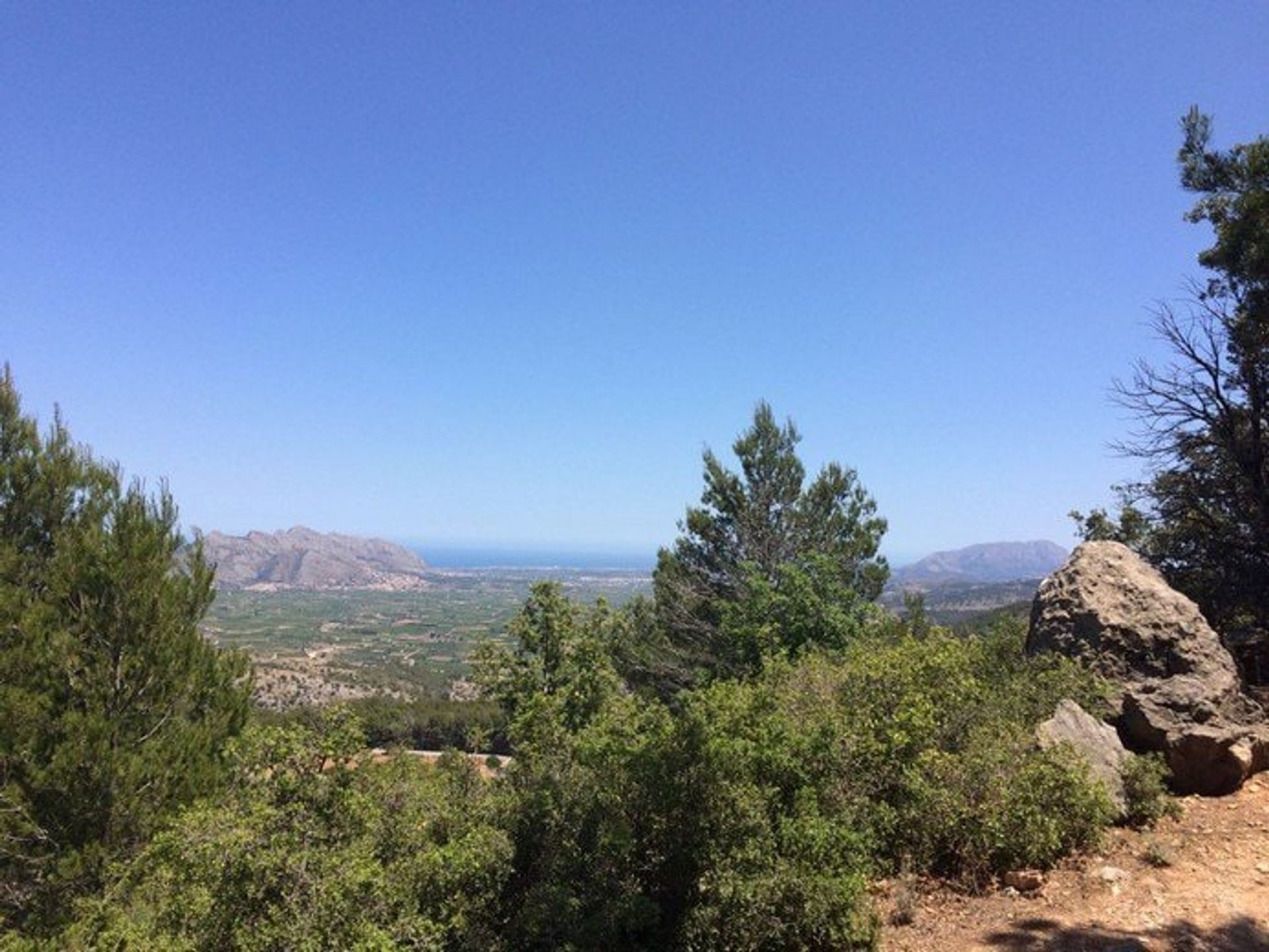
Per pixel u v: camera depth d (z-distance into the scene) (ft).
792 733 20.77
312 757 19.47
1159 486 51.42
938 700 25.32
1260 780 24.72
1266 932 16.16
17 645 38.09
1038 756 21.81
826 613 44.06
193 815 17.46
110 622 39.24
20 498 43.68
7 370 44.80
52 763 35.27
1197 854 20.07
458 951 17.35
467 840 18.85
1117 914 17.31
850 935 16.51
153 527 43.09
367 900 16.58
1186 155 47.19
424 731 94.68
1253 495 46.11
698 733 18.85
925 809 20.44
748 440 61.26
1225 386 47.37
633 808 19.34
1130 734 26.25
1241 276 43.78
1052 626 31.65
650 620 60.08
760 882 16.66
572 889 18.11
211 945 15.47
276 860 15.96
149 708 39.73
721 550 60.64
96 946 18.22
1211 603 46.03
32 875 35.83
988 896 18.80
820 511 60.08
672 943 17.42
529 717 26.63
